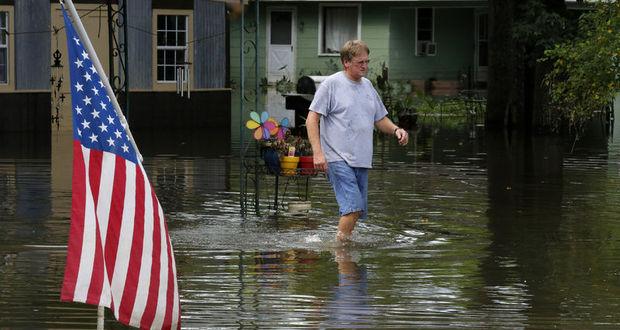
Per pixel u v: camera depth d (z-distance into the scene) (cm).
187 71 5156
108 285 1195
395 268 1912
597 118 5669
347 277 1836
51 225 2308
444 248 2102
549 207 2634
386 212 2547
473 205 2661
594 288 1766
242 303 1650
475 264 1950
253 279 1814
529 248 2103
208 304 1641
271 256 2009
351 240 2172
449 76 7406
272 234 2225
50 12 4800
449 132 5062
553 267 1927
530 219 2453
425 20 7344
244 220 2400
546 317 1582
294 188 2956
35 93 4794
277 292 1723
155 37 5072
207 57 5253
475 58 7388
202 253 2027
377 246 2117
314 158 2064
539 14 5188
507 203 2700
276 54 7212
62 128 4862
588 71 3472
